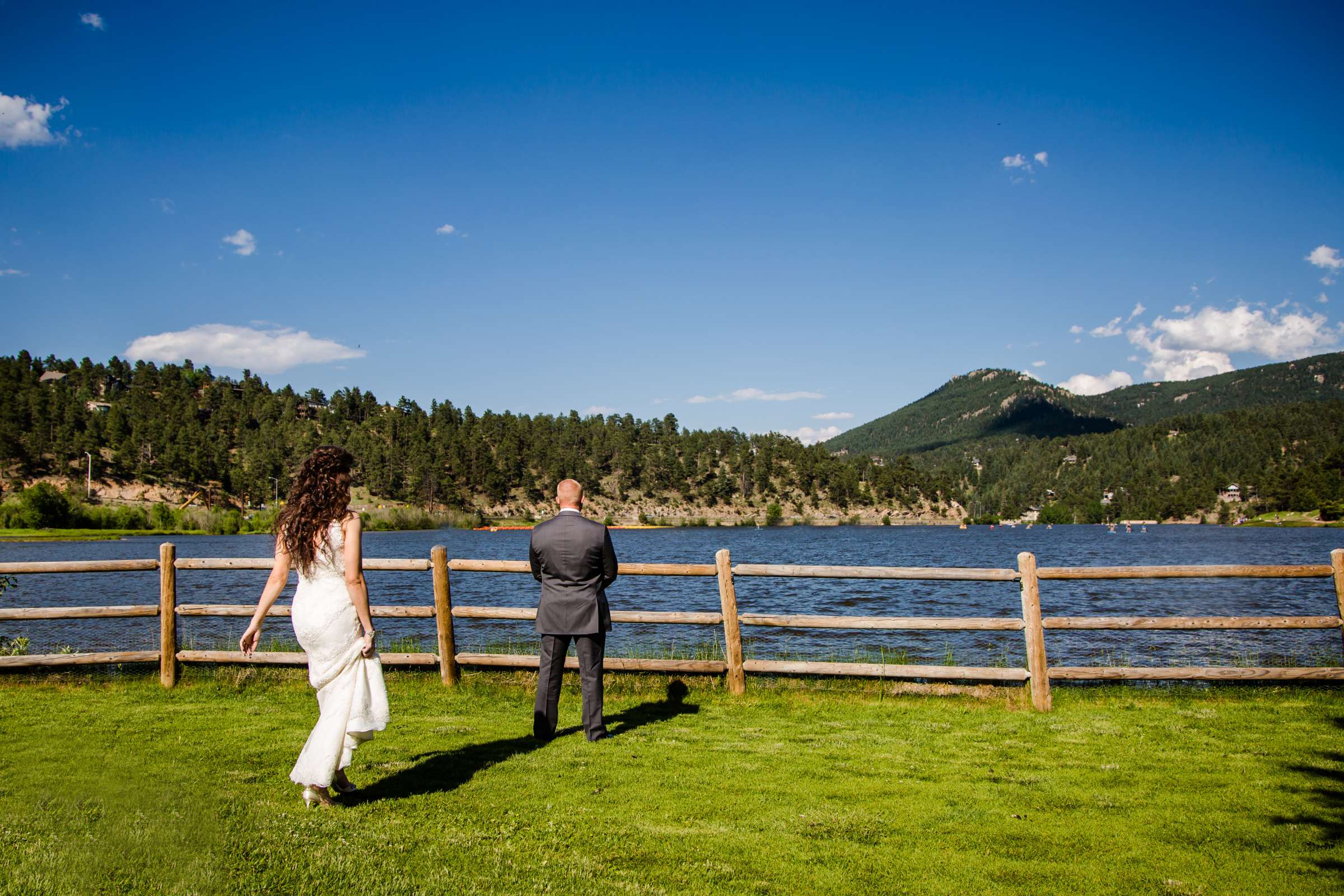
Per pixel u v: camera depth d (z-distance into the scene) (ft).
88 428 654.53
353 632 15.26
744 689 26.12
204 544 328.70
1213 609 75.72
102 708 24.16
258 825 14.30
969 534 528.63
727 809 15.83
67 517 391.45
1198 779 17.69
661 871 12.88
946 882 12.67
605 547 20.88
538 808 15.74
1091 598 86.99
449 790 16.67
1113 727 22.22
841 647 46.24
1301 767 18.45
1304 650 43.16
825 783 17.44
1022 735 21.45
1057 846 14.07
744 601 88.48
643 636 52.37
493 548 345.31
